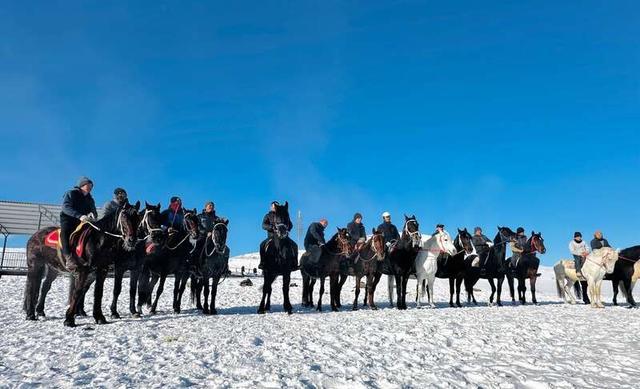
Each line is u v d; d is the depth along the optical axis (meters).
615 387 5.37
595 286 15.84
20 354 6.54
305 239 15.01
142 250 11.80
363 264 14.43
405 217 14.76
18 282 23.50
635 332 9.20
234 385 5.17
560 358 6.84
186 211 12.70
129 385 5.01
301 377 5.57
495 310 13.68
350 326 9.61
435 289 28.84
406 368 6.16
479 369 6.19
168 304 15.41
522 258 17.98
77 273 9.40
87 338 7.84
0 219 37.56
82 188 9.95
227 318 11.20
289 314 12.23
